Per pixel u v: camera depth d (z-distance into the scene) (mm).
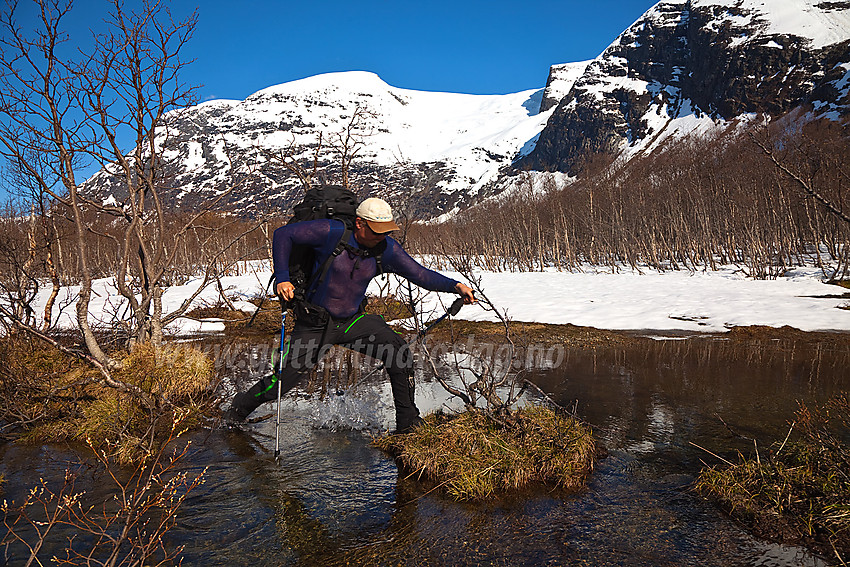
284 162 10414
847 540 3162
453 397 5980
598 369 7613
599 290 15953
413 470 4160
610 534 3328
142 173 6301
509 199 43312
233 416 4984
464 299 4566
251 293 14906
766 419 5320
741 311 12000
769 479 3742
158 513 3539
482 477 3891
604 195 35375
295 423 5230
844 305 12477
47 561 2979
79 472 4129
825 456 3824
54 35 5133
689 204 30516
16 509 3527
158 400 5301
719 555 3098
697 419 5359
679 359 8289
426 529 3393
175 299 13898
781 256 21266
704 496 3775
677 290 15375
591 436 4668
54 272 6906
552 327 10969
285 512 3582
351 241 4188
